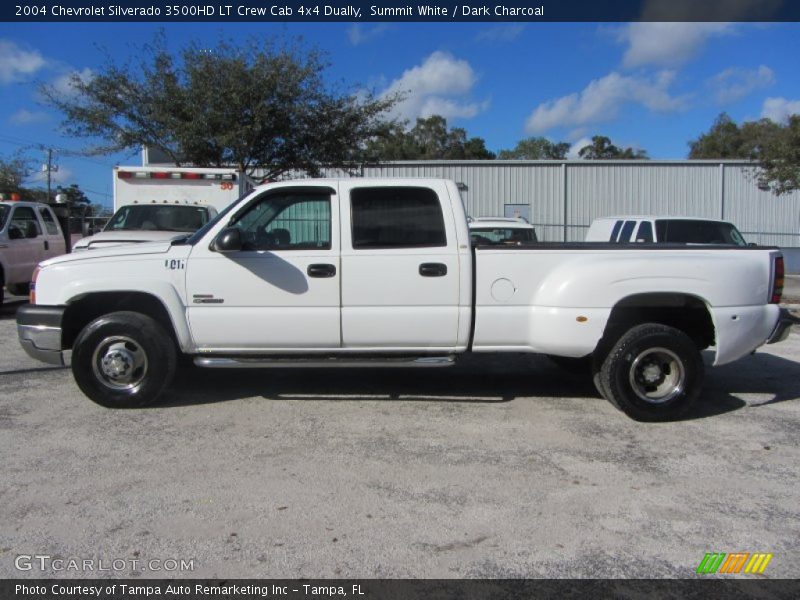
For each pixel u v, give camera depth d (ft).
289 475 14.15
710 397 21.11
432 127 212.84
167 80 56.44
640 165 91.66
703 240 38.47
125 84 56.75
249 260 18.08
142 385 18.43
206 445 15.92
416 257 18.17
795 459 15.47
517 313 18.33
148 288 18.03
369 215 18.35
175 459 14.99
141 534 11.51
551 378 23.29
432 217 18.39
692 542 11.47
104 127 57.57
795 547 11.33
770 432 17.47
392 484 13.75
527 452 15.75
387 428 17.39
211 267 18.15
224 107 55.26
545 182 91.86
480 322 18.34
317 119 58.49
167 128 56.39
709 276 18.01
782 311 19.08
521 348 18.62
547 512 12.55
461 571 10.46
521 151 225.15
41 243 41.60
